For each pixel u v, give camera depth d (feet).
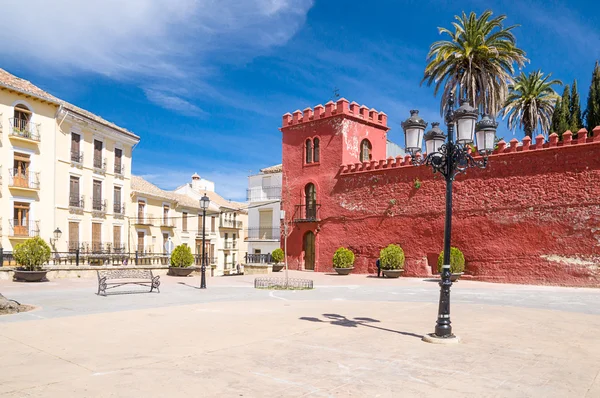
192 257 95.66
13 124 96.68
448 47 93.76
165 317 38.19
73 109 111.86
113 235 123.54
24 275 69.26
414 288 69.36
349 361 23.97
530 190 77.97
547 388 19.94
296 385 19.85
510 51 92.68
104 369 21.98
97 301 48.52
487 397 18.70
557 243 74.23
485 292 63.52
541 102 118.11
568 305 49.44
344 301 51.57
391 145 135.85
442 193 89.40
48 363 23.00
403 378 21.06
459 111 30.04
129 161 131.95
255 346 27.30
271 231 152.15
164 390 18.94
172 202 150.61
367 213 101.04
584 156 73.00
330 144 110.01
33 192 99.91
